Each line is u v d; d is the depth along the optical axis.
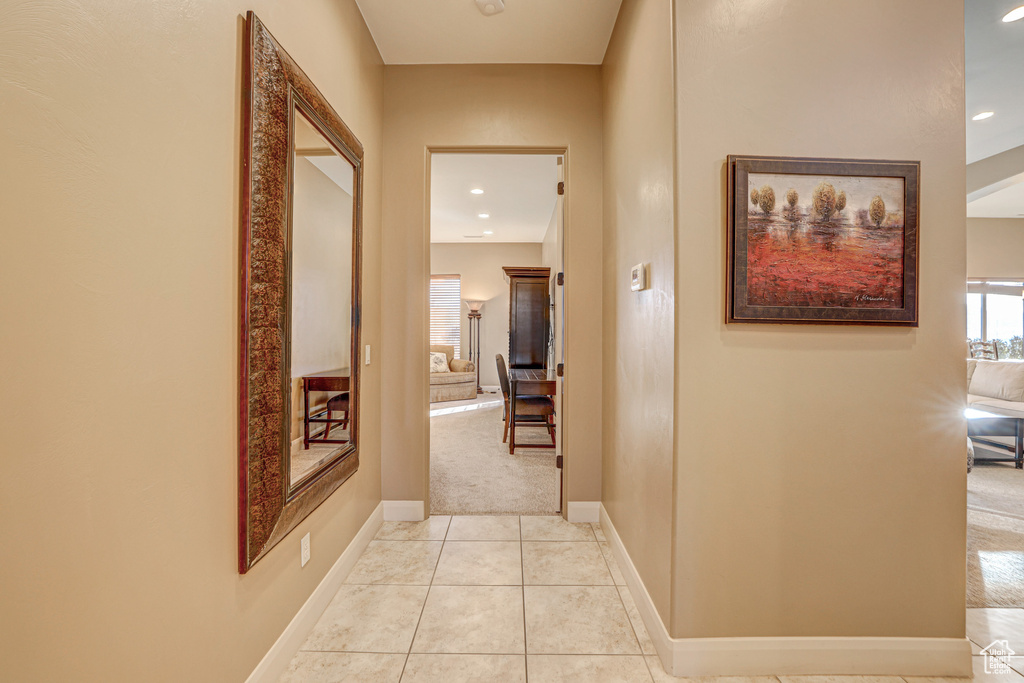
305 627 1.69
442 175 4.60
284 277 1.42
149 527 0.95
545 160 4.17
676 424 1.52
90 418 0.81
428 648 1.66
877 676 1.54
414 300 2.72
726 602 1.54
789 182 1.52
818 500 1.55
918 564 1.57
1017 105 3.27
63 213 0.75
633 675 1.54
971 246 6.48
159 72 0.96
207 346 1.12
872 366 1.56
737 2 1.53
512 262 8.41
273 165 1.35
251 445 1.27
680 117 1.51
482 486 3.41
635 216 2.00
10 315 0.68
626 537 2.14
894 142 1.55
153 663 0.96
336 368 1.94
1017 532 2.62
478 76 2.71
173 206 1.00
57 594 0.75
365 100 2.36
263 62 1.30
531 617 1.84
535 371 5.14
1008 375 4.32
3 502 0.67
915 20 1.56
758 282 1.51
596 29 2.41
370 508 2.52
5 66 0.66
